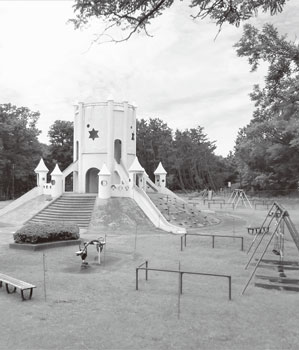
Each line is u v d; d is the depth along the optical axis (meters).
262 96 20.14
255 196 65.56
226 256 16.73
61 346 7.09
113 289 11.11
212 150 90.44
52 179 32.22
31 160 59.53
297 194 61.19
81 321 8.41
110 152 35.22
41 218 27.52
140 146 76.56
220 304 9.75
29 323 8.27
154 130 78.62
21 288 9.71
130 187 30.66
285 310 9.32
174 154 79.75
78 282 11.88
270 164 60.69
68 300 9.98
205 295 10.58
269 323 8.42
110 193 30.70
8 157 57.69
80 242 19.31
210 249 18.50
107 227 25.55
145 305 9.60
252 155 57.78
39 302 9.79
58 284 11.62
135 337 7.54
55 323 8.28
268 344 7.30
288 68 15.32
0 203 47.25
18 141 57.16
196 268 14.30
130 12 6.38
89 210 28.33
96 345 7.14
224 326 8.20
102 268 14.07
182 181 86.56
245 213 39.75
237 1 6.01
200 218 30.61
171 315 8.86
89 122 36.00
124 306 9.51
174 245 19.56
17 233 18.19
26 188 68.69
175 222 27.62
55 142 68.00
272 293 10.89
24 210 30.28
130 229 25.38
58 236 19.02
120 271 13.59
